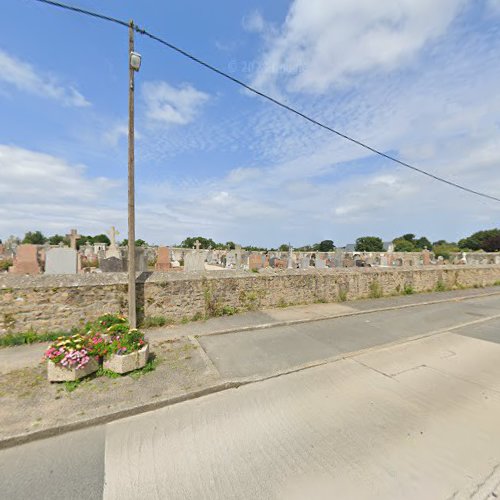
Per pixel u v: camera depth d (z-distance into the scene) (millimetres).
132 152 6012
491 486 2492
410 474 2611
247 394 4066
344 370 4910
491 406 3818
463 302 11398
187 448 2936
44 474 2570
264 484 2477
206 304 7664
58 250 8344
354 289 10914
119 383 4102
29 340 5602
